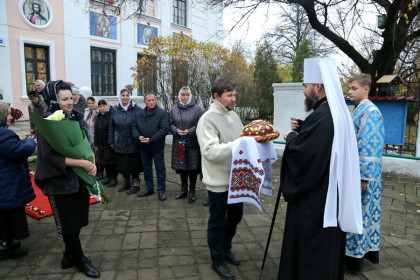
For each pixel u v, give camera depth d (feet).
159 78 32.50
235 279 8.23
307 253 6.39
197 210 13.07
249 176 7.45
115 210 13.00
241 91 41.52
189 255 9.43
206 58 34.91
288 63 61.46
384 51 24.99
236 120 8.66
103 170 18.33
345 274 8.55
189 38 34.01
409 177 18.24
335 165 6.20
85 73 43.65
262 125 7.50
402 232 11.22
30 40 37.76
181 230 11.16
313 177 6.22
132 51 49.19
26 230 9.20
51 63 40.27
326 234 6.29
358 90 8.61
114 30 46.57
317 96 6.72
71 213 7.93
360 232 6.40
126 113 14.83
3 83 35.63
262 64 42.22
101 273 8.44
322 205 6.28
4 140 8.24
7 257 9.20
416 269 8.82
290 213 6.76
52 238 10.45
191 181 14.08
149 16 50.19
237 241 10.42
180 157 13.61
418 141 18.47
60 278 8.20
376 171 8.22
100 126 15.92
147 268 8.70
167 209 13.16
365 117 8.25
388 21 24.22
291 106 22.16
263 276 8.38
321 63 6.52
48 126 7.07
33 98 18.66
